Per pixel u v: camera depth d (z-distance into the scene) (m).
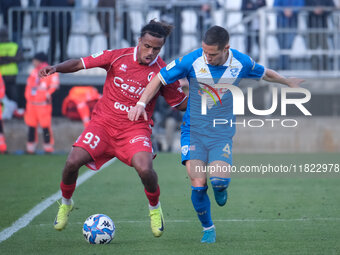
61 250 17.62
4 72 50.25
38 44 53.78
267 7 54.81
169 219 23.36
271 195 29.73
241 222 22.67
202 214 18.78
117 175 37.22
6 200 27.67
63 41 53.22
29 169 39.19
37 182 33.66
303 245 18.33
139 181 34.41
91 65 19.70
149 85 19.16
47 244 18.59
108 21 54.22
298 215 24.14
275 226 21.81
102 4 54.19
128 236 20.05
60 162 43.09
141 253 17.11
